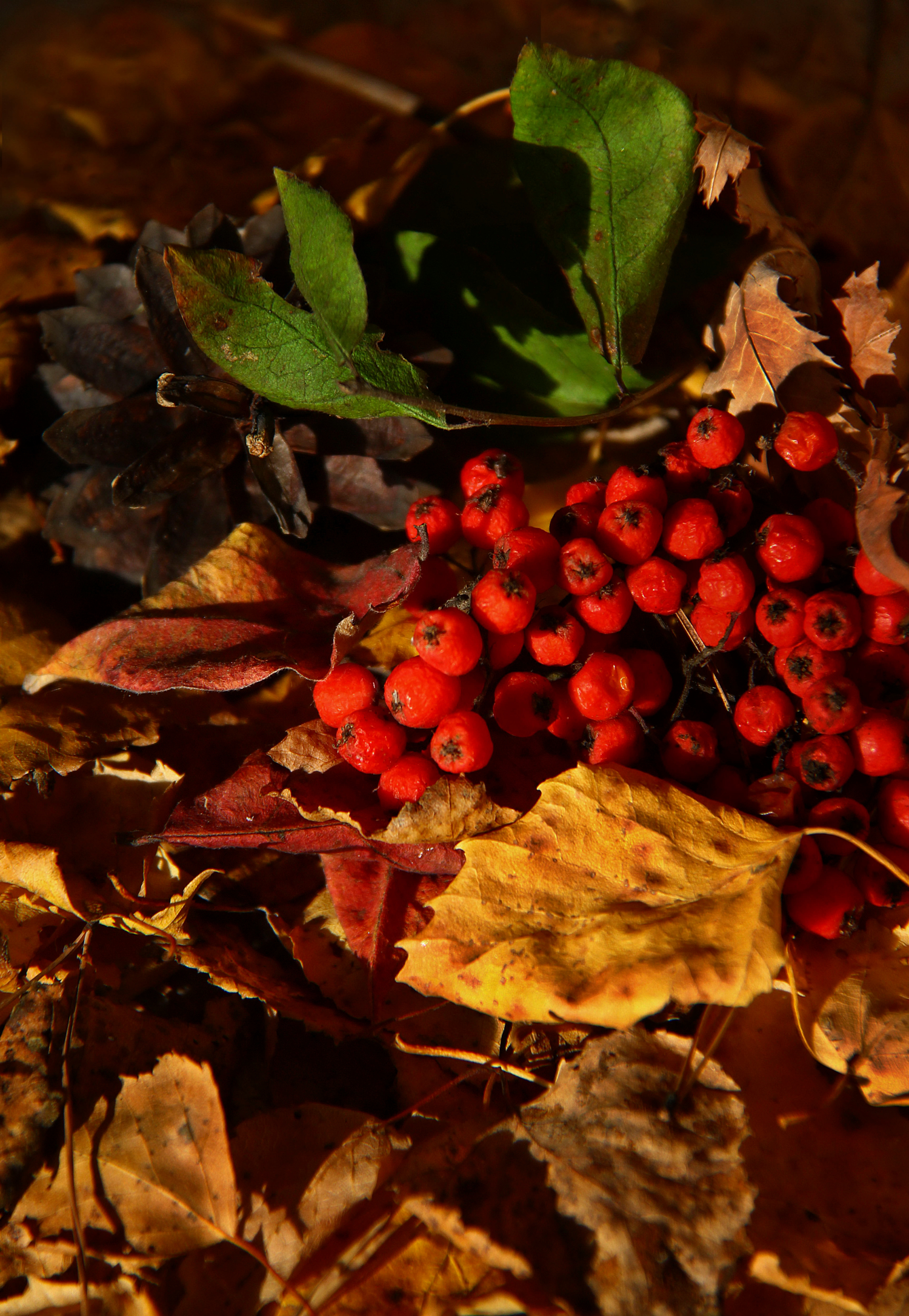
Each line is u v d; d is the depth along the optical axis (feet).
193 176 1.75
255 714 1.55
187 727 1.54
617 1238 1.39
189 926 1.50
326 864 1.48
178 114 1.77
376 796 1.46
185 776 1.51
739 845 1.41
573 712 1.45
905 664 1.45
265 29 1.78
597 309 1.52
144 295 1.52
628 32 1.76
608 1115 1.42
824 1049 1.42
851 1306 1.38
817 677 1.42
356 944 1.46
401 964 1.46
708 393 1.54
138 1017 1.48
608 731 1.44
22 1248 1.43
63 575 1.60
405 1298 1.41
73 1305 1.43
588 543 1.42
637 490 1.45
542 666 1.46
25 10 1.77
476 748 1.41
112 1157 1.44
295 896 1.50
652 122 1.48
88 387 1.58
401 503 1.54
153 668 1.47
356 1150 1.44
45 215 1.73
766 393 1.52
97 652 1.48
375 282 1.55
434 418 1.45
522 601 1.40
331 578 1.51
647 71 1.47
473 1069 1.44
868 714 1.43
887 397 1.53
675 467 1.46
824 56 1.73
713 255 1.58
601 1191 1.40
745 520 1.46
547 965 1.40
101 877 1.50
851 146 1.70
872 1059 1.42
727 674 1.48
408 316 1.57
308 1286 1.42
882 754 1.42
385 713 1.43
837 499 1.51
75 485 1.56
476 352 1.58
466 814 1.43
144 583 1.54
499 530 1.45
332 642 1.49
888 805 1.43
